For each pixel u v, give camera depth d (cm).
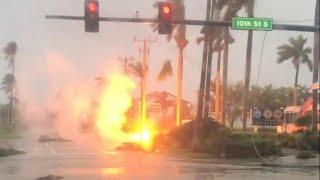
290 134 9556
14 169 5481
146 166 5881
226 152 7819
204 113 9400
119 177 4603
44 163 6322
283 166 6075
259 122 12219
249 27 4841
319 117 9862
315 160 6762
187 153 8494
